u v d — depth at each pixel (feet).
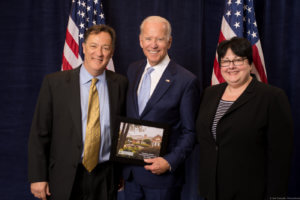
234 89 4.81
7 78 8.67
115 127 5.20
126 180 5.61
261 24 8.50
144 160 5.07
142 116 5.27
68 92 5.24
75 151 5.10
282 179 4.25
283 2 8.28
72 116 5.13
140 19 8.67
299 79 8.44
